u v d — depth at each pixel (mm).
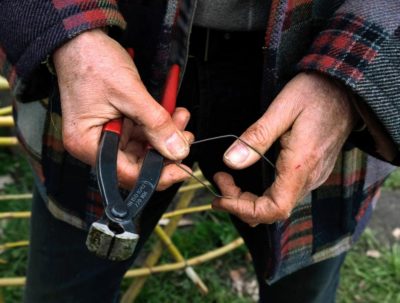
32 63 660
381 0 673
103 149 635
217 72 828
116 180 620
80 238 918
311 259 936
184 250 1735
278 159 691
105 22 648
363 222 977
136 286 1479
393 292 1706
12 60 688
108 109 643
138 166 667
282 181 685
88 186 844
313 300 1047
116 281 986
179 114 724
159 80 744
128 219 596
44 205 952
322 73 674
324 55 665
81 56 641
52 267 972
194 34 801
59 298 998
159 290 1620
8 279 1425
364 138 751
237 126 876
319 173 710
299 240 905
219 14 753
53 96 795
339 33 669
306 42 754
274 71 717
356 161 866
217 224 1805
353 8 675
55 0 651
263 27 770
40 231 970
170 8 701
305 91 680
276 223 817
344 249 963
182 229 1829
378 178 934
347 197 885
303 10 724
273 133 676
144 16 751
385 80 650
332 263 1009
